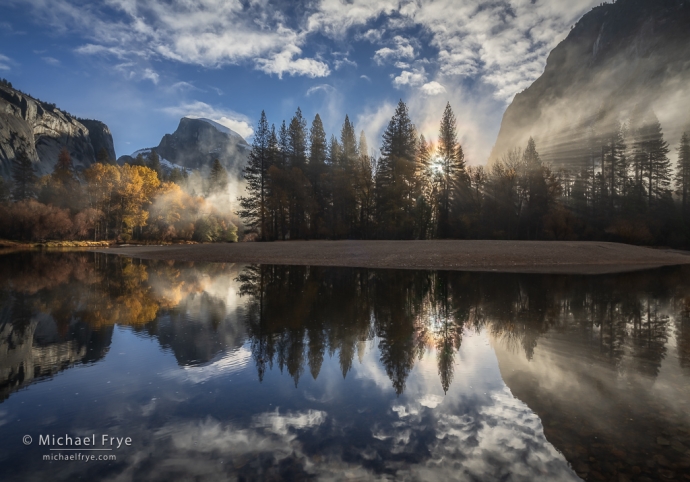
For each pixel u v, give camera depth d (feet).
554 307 38.40
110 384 17.72
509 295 45.80
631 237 174.91
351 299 42.73
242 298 43.14
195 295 45.06
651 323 31.48
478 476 10.62
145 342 24.90
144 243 233.76
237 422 14.05
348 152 204.44
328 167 203.41
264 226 172.86
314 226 177.58
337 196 181.06
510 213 187.93
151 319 31.94
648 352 23.27
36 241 193.47
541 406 15.58
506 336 27.25
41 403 15.61
